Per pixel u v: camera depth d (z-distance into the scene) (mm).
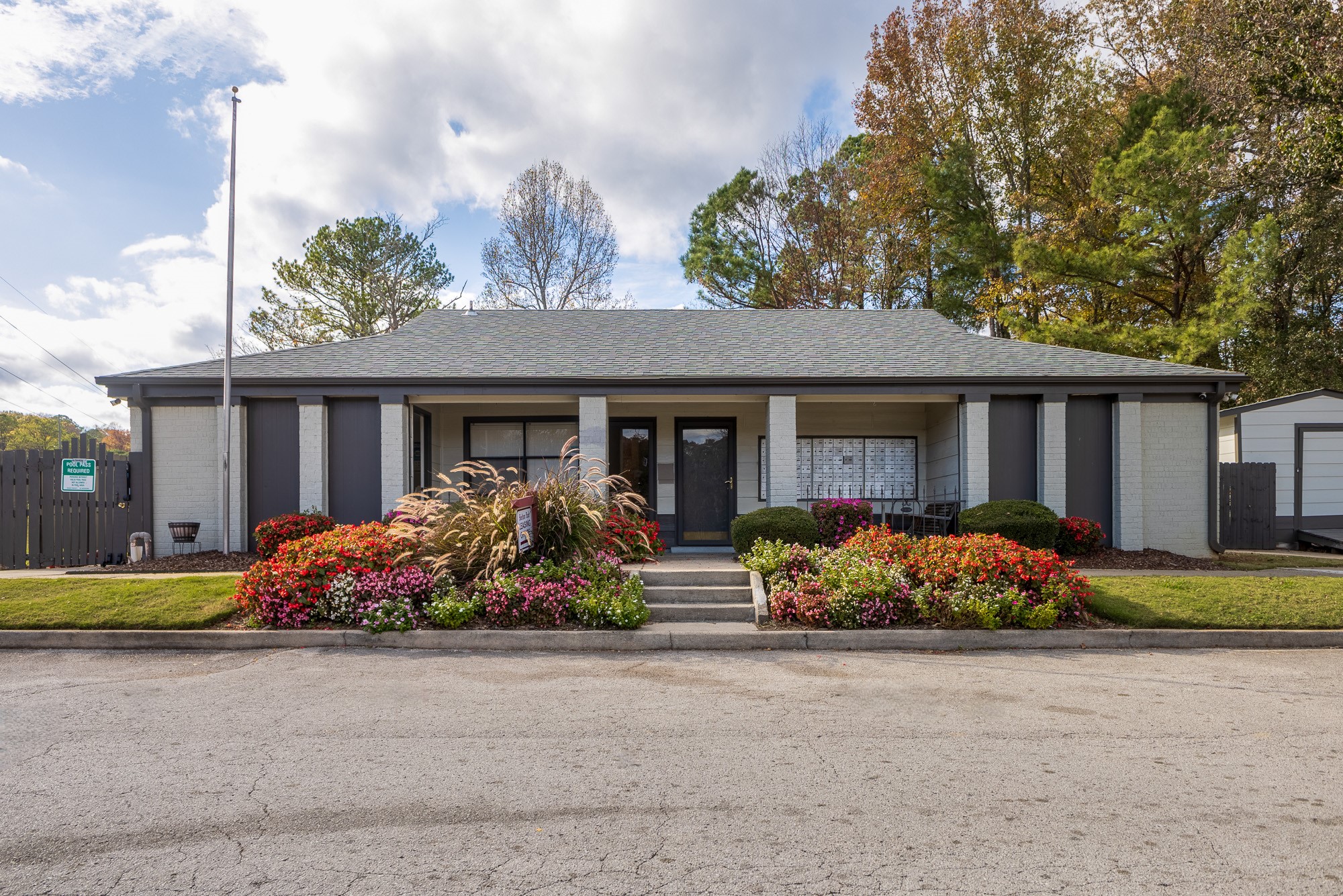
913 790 4039
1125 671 6766
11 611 8273
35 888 3010
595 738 4898
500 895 2963
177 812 3744
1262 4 17797
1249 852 3348
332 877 3105
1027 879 3102
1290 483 16516
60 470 12047
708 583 9961
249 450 12969
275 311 30547
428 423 14742
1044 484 13008
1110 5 25938
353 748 4695
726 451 15086
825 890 3012
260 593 8117
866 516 12422
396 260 31375
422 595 8523
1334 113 16766
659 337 15352
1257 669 6840
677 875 3135
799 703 5758
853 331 15820
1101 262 20516
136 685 6273
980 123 27297
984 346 14695
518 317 16984
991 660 7246
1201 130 19531
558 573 8773
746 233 33906
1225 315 19578
